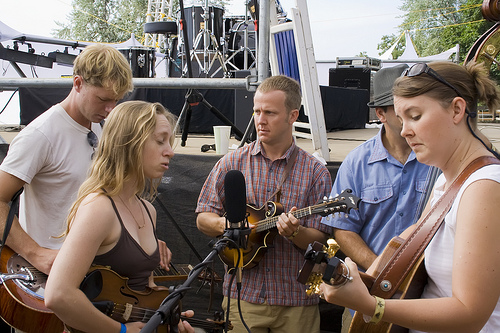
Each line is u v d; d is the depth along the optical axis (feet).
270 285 7.84
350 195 6.83
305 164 8.04
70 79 11.78
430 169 6.75
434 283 4.60
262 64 10.46
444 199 4.44
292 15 11.77
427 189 6.71
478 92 4.32
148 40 44.75
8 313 6.27
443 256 4.39
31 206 7.39
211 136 19.36
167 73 27.78
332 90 24.32
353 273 4.13
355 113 26.40
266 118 7.82
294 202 7.86
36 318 6.26
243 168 8.28
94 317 4.96
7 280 6.43
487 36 6.67
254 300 7.84
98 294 5.20
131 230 5.61
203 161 10.93
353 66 32.58
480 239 3.80
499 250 3.78
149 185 6.56
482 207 3.87
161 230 11.22
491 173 3.99
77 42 26.99
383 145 7.17
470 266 3.80
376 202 7.04
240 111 16.21
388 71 6.78
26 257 6.88
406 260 4.62
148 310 5.67
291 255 7.86
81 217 5.16
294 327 7.82
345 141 17.94
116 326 5.19
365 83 32.48
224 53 27.53
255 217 7.77
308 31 11.76
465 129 4.33
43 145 7.06
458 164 4.35
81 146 7.48
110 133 5.56
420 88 4.22
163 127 5.72
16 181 6.95
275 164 8.08
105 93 7.02
